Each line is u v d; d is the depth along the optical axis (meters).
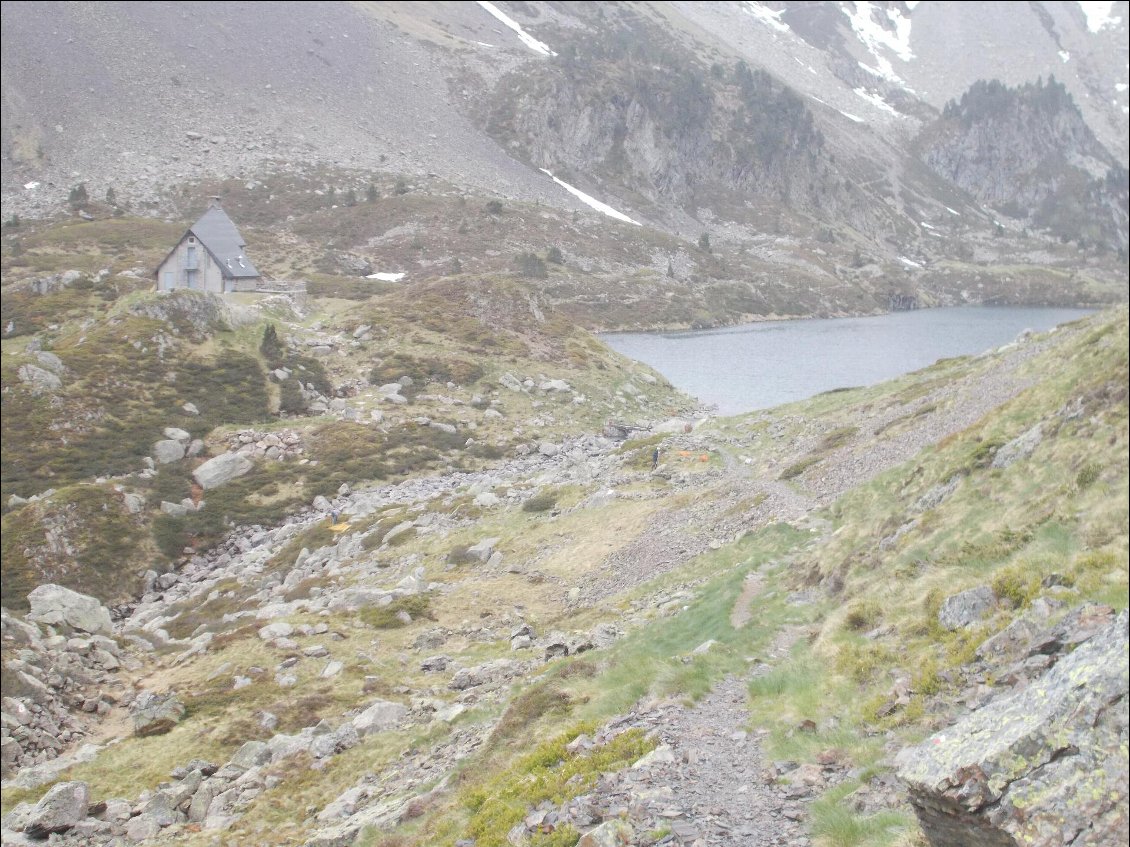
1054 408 31.56
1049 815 7.79
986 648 16.61
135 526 77.94
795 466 59.62
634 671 24.64
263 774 29.89
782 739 16.75
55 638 44.22
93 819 27.91
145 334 110.69
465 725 29.97
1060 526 21.39
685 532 53.06
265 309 131.00
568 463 88.12
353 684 38.47
